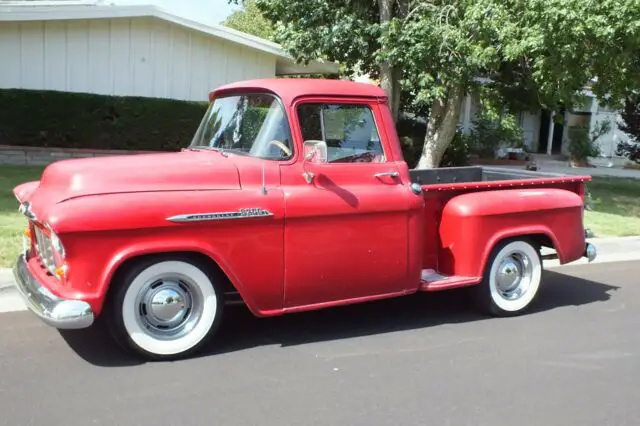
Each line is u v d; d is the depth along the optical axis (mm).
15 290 5867
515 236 5777
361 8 13188
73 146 13961
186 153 5098
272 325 5406
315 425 3637
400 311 5957
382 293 5133
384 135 5160
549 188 6172
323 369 4473
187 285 4508
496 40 11258
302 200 4656
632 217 11883
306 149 4641
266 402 3910
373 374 4410
